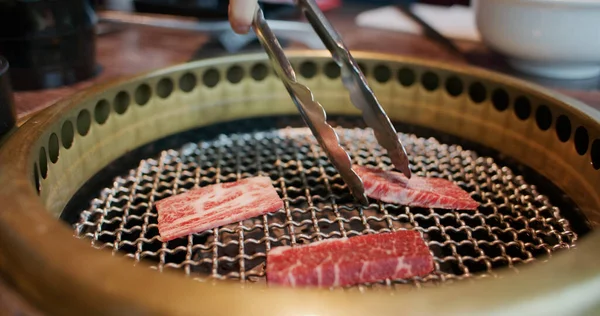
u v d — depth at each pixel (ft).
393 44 1.92
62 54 1.42
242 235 1.03
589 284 0.70
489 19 1.62
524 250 1.01
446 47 1.91
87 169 1.13
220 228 1.05
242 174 1.25
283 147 1.37
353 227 1.11
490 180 1.23
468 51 1.87
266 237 1.02
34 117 1.02
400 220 1.12
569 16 1.46
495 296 0.67
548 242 1.05
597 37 1.49
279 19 2.14
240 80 1.37
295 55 1.38
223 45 1.84
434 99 1.37
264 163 1.31
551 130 1.18
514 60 1.68
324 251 0.94
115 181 1.18
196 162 1.30
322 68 1.40
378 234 0.99
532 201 1.15
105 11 2.20
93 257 0.71
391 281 0.93
